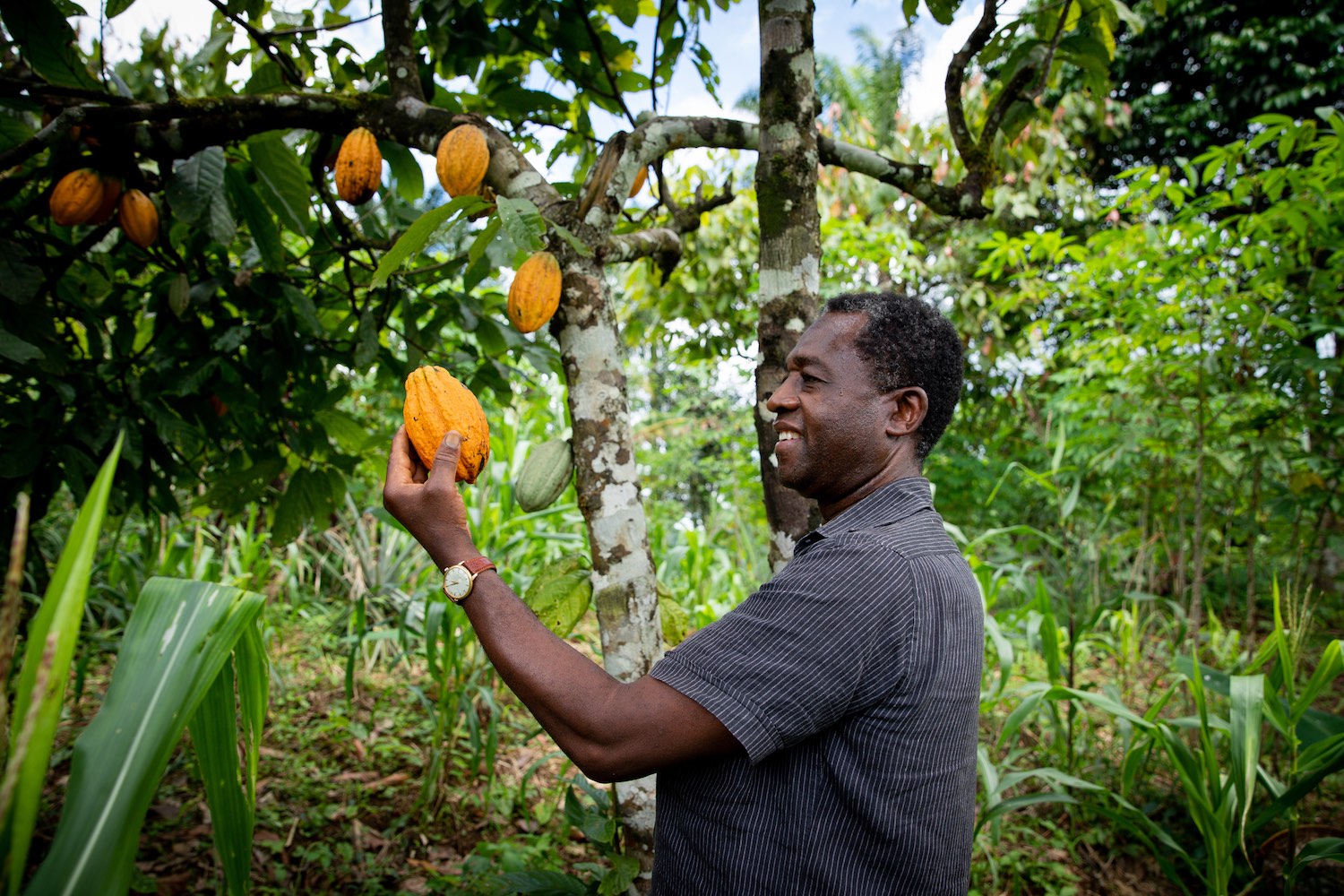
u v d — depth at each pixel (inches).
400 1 76.0
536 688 42.1
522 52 104.1
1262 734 136.8
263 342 94.1
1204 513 224.5
